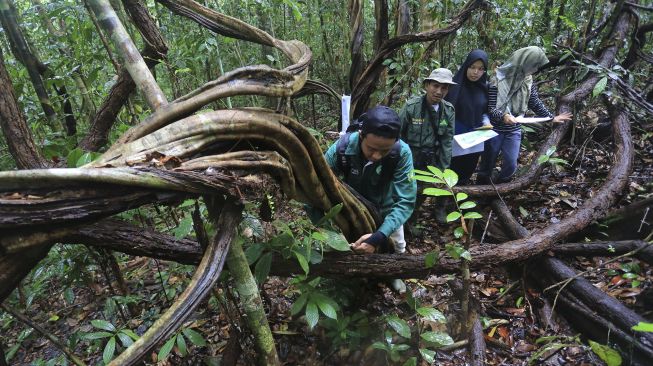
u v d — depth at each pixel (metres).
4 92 1.49
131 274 3.34
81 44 2.92
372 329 2.43
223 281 2.02
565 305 2.64
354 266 2.33
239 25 2.05
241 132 1.42
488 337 2.54
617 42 5.32
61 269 2.27
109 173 1.07
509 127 4.04
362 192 2.50
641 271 2.90
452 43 5.67
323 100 7.01
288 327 2.57
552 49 5.28
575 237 3.43
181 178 1.18
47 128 3.26
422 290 2.86
